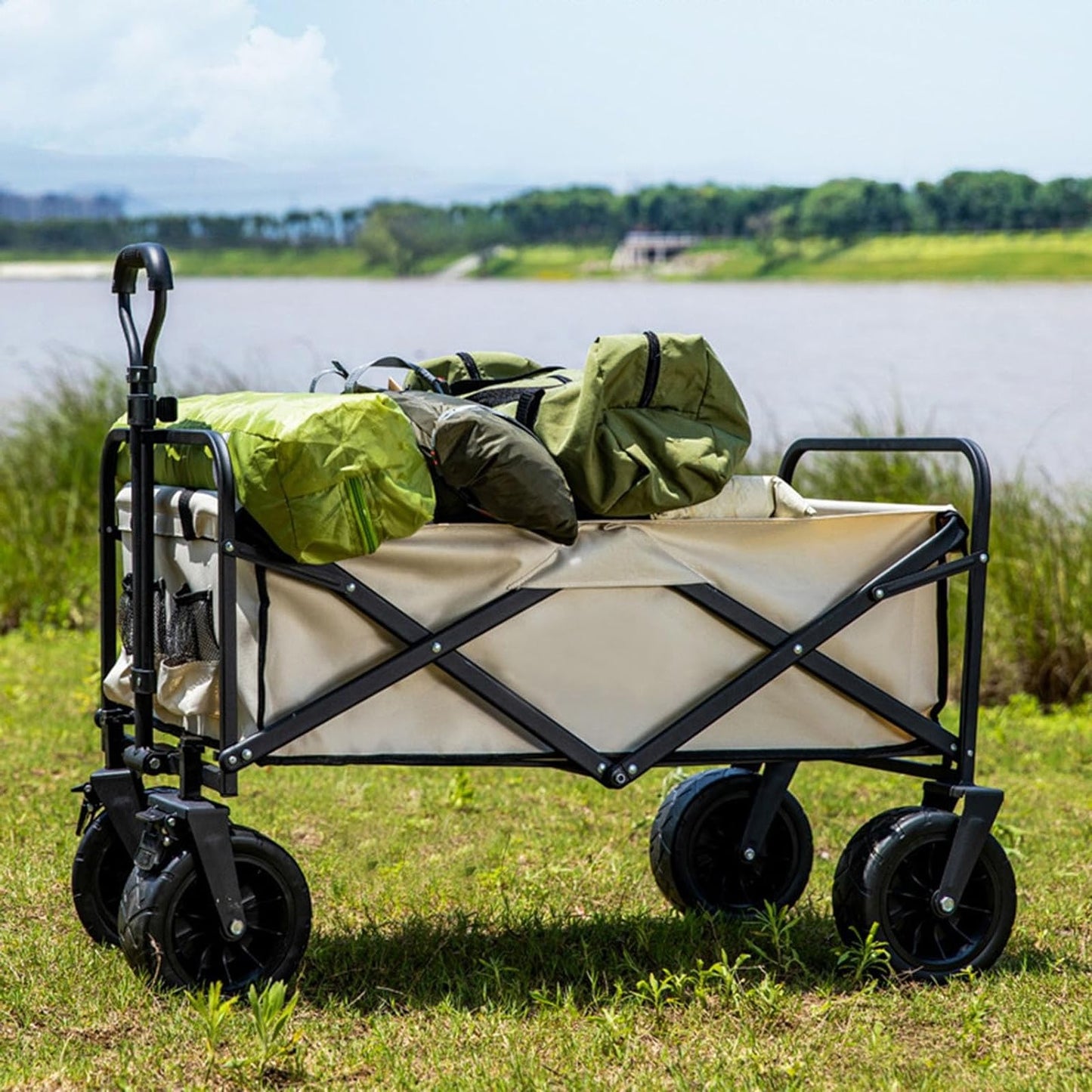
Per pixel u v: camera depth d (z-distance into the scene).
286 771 7.16
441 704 4.15
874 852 4.40
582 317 31.19
